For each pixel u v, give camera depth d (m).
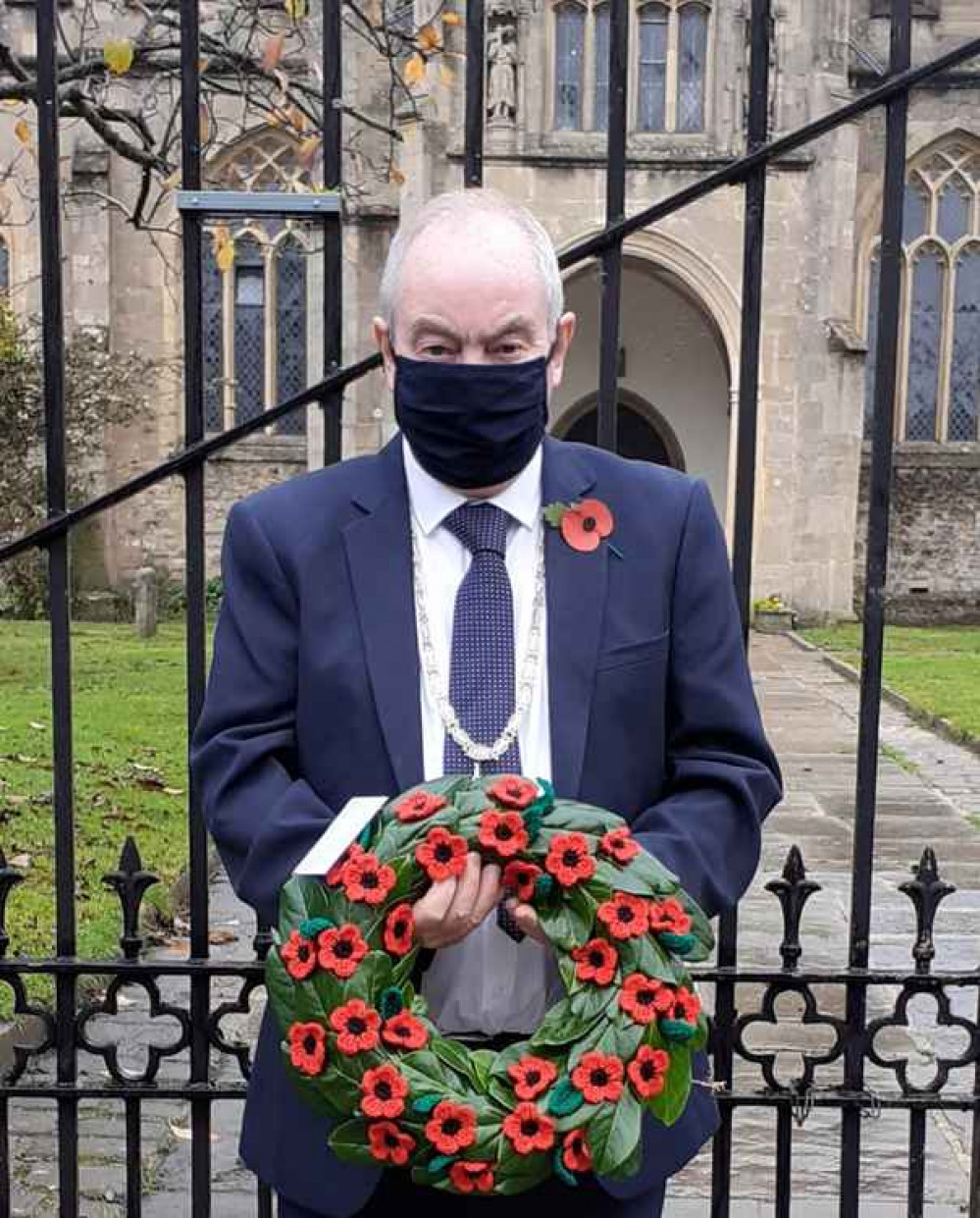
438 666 2.07
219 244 4.50
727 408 23.64
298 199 2.56
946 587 24.39
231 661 2.11
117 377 20.41
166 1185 3.44
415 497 2.13
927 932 2.66
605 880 1.87
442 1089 1.83
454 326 1.95
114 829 6.57
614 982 1.87
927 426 24.64
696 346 24.75
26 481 14.81
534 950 2.09
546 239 2.07
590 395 24.22
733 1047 2.64
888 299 2.63
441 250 1.96
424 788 1.92
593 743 2.04
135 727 9.58
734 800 2.06
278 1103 2.16
